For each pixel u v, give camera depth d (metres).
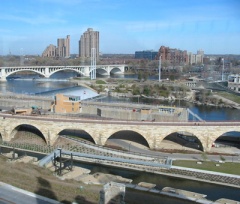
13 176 109.75
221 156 147.00
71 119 164.25
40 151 152.75
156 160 139.25
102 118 187.12
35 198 95.12
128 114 193.88
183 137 173.12
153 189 113.06
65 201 94.31
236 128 155.75
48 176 115.62
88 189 105.75
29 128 180.62
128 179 122.44
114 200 74.25
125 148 155.88
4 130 168.62
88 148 154.00
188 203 103.56
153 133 156.00
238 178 121.12
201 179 121.69
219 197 110.88
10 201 92.50
